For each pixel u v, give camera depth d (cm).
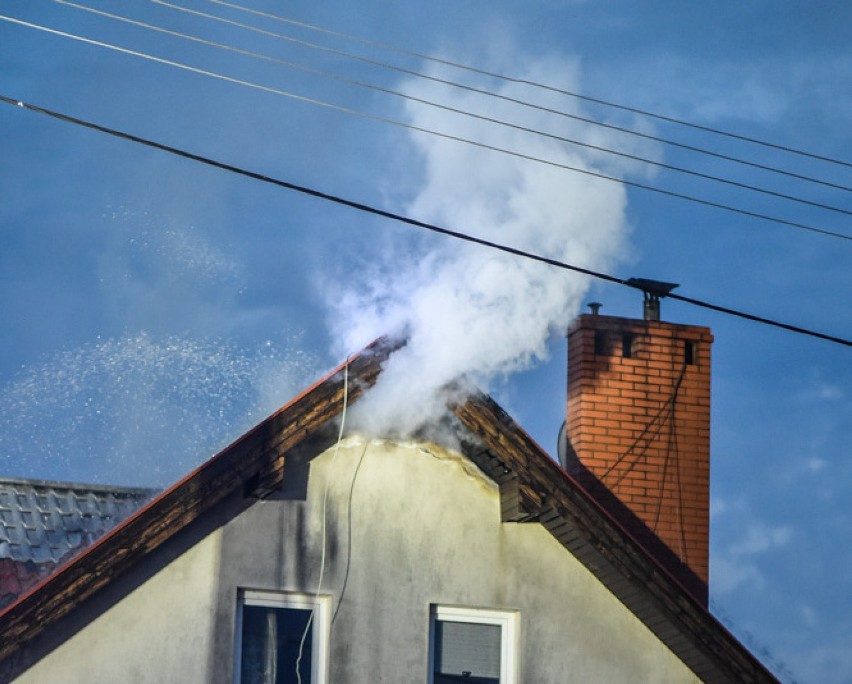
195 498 1881
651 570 1997
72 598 1827
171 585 1884
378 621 1952
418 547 1986
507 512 2014
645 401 2414
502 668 1994
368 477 1988
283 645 1919
